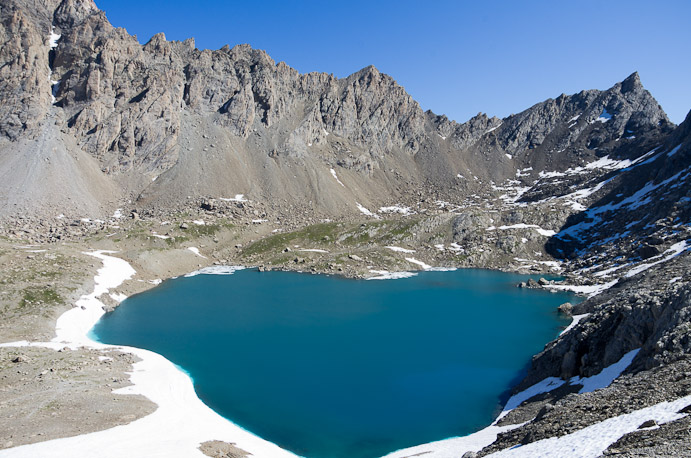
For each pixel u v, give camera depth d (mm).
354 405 62781
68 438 44000
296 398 64812
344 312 113375
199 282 148125
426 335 94750
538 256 181250
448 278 158875
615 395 38062
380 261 175625
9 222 173125
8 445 41531
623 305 59906
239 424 57188
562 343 66188
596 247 170000
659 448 22734
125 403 56125
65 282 112250
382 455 50250
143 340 90188
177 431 49750
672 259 106812
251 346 87125
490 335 94625
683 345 41875
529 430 38375
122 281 132500
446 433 55031
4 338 79625
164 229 188125
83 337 89750
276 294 133000
